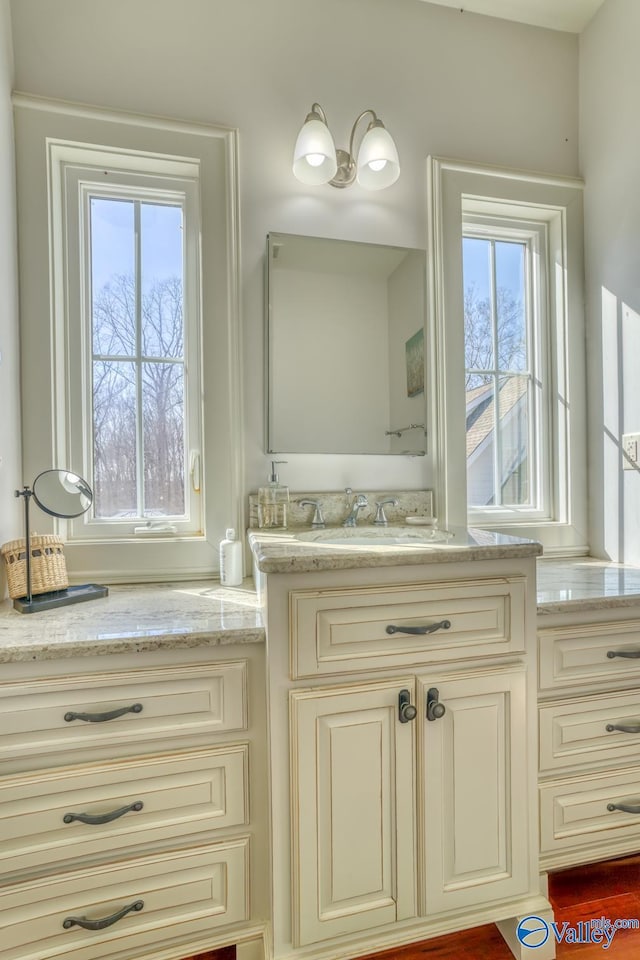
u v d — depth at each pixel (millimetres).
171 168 1510
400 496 1626
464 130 1709
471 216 1797
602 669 1198
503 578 1090
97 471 1505
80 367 1479
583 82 1801
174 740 970
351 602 990
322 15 1584
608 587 1300
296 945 973
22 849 896
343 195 1607
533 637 1117
